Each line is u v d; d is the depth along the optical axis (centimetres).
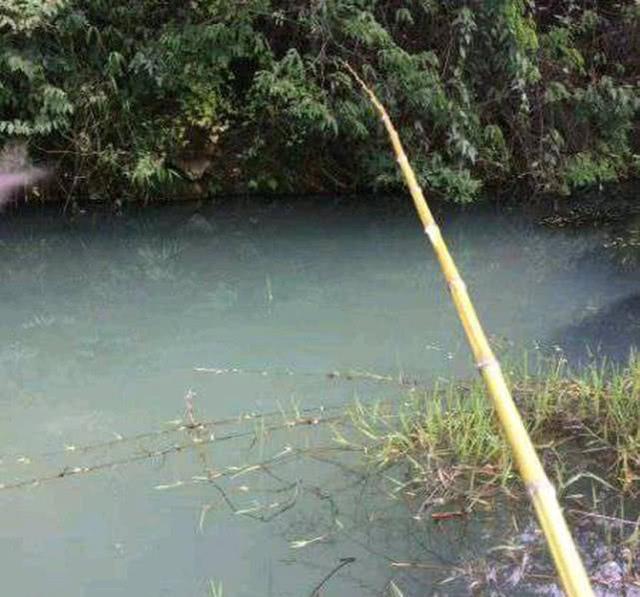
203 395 362
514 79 746
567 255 584
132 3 725
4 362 414
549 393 328
